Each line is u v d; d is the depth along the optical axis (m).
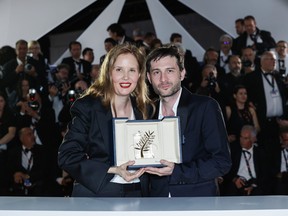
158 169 1.89
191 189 2.18
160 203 1.29
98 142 2.08
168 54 2.21
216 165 2.15
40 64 6.12
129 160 1.89
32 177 5.30
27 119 5.77
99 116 2.09
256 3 6.29
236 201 1.30
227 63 6.09
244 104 5.75
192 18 6.43
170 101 2.27
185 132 2.22
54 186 5.36
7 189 5.27
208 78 5.84
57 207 1.24
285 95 5.88
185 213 1.18
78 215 1.19
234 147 5.27
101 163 1.97
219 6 6.35
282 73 6.00
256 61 6.02
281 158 5.37
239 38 6.24
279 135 5.55
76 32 6.40
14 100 5.83
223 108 5.75
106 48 6.37
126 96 2.12
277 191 5.21
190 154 2.22
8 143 5.70
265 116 5.79
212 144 2.20
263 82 5.86
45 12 6.40
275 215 1.17
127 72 2.08
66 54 6.31
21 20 6.38
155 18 6.48
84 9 6.47
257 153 5.23
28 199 1.37
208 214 1.17
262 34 6.23
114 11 6.49
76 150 2.05
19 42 6.16
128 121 1.90
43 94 5.93
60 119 5.84
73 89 6.05
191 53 6.36
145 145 1.91
